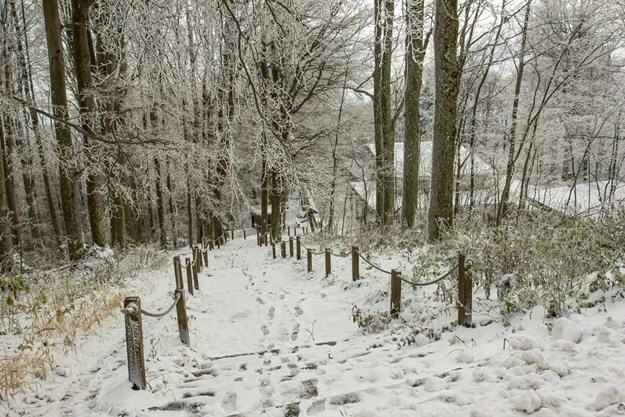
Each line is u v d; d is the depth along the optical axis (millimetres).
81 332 5551
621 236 5402
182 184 10672
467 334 4578
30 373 4277
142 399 3789
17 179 26172
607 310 4000
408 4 6582
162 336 5656
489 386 3127
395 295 5879
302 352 5070
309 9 7395
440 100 8906
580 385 2840
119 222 14570
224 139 5707
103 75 12062
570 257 4863
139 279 9836
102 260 10406
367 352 4719
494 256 5461
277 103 6328
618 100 18234
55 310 6098
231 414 3408
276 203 22703
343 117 25234
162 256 15867
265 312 7508
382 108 15734
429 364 3986
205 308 8086
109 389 4043
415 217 12633
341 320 6578
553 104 19391
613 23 14977
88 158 10258
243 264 15656
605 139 21234
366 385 3721
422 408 2971
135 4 4816
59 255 17562
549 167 22531
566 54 17234
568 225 6832
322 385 3857
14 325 5633
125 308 3857
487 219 14320
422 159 25234
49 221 33844
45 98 21312
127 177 14352
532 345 3582
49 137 9633
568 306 4293
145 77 5883
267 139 5625
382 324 5672
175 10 5152
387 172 15844
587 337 3512
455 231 8398
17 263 10117
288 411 3348
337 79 20438
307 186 6762
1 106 8180
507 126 18359
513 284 4879
